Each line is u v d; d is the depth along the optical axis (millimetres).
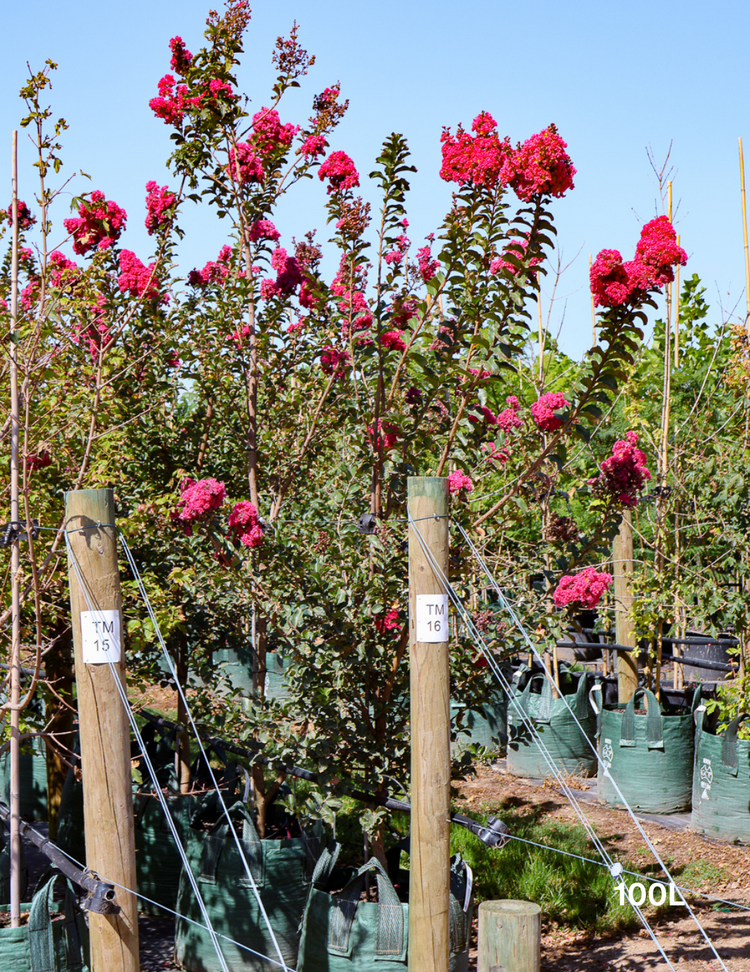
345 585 4777
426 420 5070
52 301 4711
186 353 6562
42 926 3748
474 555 4926
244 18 5523
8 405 4582
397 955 4277
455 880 4605
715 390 9219
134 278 6152
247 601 5371
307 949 4477
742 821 7023
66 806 6078
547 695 8758
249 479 6176
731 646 9625
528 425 5578
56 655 5996
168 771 6324
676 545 8031
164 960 5281
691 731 7902
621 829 7402
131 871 3451
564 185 4227
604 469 5109
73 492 3408
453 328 4594
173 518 5156
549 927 5773
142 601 5004
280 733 4910
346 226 4812
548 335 8664
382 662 4895
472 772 5168
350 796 4984
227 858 5008
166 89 5672
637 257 4348
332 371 5891
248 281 5746
